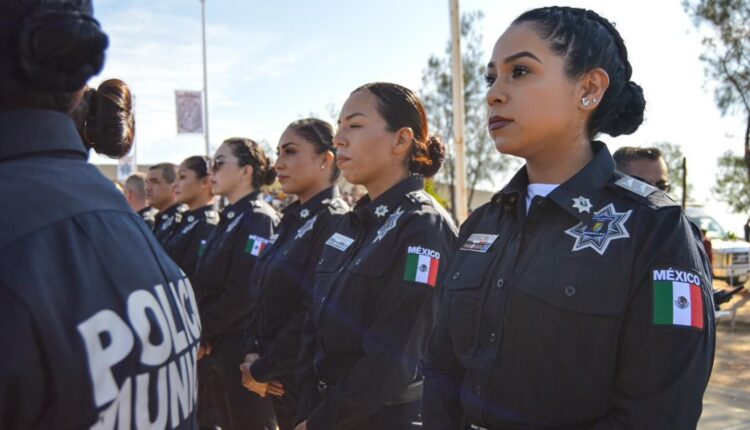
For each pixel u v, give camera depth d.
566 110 1.47
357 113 2.42
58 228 0.85
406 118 2.43
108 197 0.98
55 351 0.78
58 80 0.92
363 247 2.29
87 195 0.93
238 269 3.62
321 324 2.25
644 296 1.30
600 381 1.33
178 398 0.99
